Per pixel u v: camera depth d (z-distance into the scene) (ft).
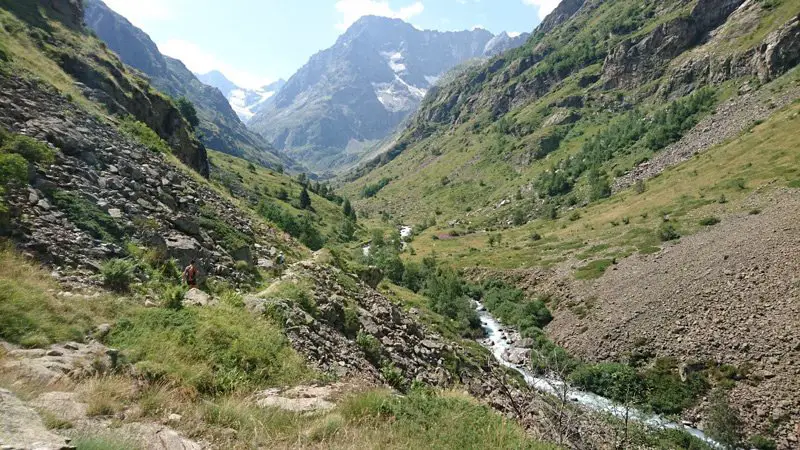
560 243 365.61
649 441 76.02
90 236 57.72
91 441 22.52
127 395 30.68
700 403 159.94
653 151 518.78
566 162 649.20
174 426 28.78
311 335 57.36
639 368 183.32
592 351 206.18
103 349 36.94
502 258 368.89
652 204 370.94
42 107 82.23
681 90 642.22
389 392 45.32
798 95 416.46
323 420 33.60
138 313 46.03
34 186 57.72
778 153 335.88
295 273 81.71
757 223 242.37
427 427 36.22
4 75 84.23
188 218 81.20
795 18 519.19
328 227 502.38
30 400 25.79
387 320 85.40
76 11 204.85
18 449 19.20
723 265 216.95
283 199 529.86
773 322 173.68
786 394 148.97
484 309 296.92
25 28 152.46
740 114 465.06
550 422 52.47
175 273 63.77
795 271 189.26
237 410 32.81
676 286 219.82
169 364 37.91
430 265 379.14
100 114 118.73
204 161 244.63
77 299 44.32
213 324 47.01
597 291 253.85
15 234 49.08
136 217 68.59
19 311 37.60
